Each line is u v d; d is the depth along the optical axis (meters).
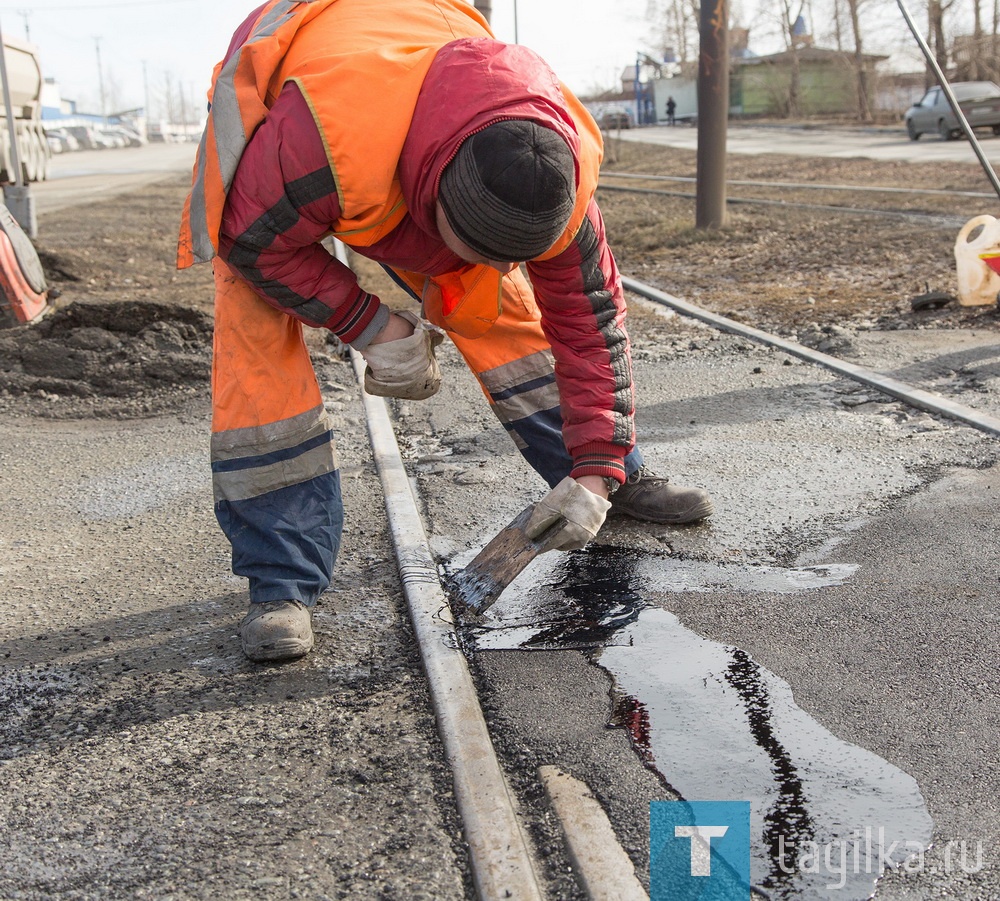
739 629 2.87
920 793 2.12
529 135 2.07
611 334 2.72
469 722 2.41
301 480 2.88
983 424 4.39
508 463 4.39
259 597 2.83
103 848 2.07
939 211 11.32
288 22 2.40
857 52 40.97
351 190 2.24
